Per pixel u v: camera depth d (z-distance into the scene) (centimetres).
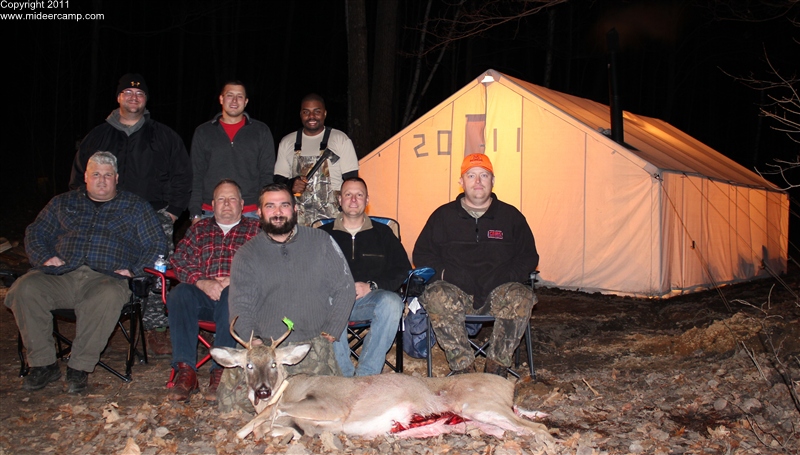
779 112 1762
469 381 418
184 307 488
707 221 1104
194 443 400
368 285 494
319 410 400
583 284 1027
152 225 545
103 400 476
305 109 633
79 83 1862
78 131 1862
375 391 411
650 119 1508
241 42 2648
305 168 638
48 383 505
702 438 401
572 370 564
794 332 546
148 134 591
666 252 979
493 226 532
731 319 645
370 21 2391
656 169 968
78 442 402
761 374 490
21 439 406
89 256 518
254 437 397
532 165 1073
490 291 523
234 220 536
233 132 617
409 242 1155
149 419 433
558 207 1051
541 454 378
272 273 448
